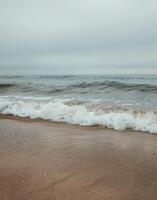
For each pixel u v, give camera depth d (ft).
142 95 33.12
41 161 10.62
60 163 10.36
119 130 16.43
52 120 20.15
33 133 15.71
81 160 10.75
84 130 16.52
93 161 10.61
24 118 21.25
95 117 18.66
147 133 15.48
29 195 7.70
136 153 11.63
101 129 16.76
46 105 23.48
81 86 47.26
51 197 7.59
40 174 9.27
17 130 16.63
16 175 9.16
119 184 8.46
